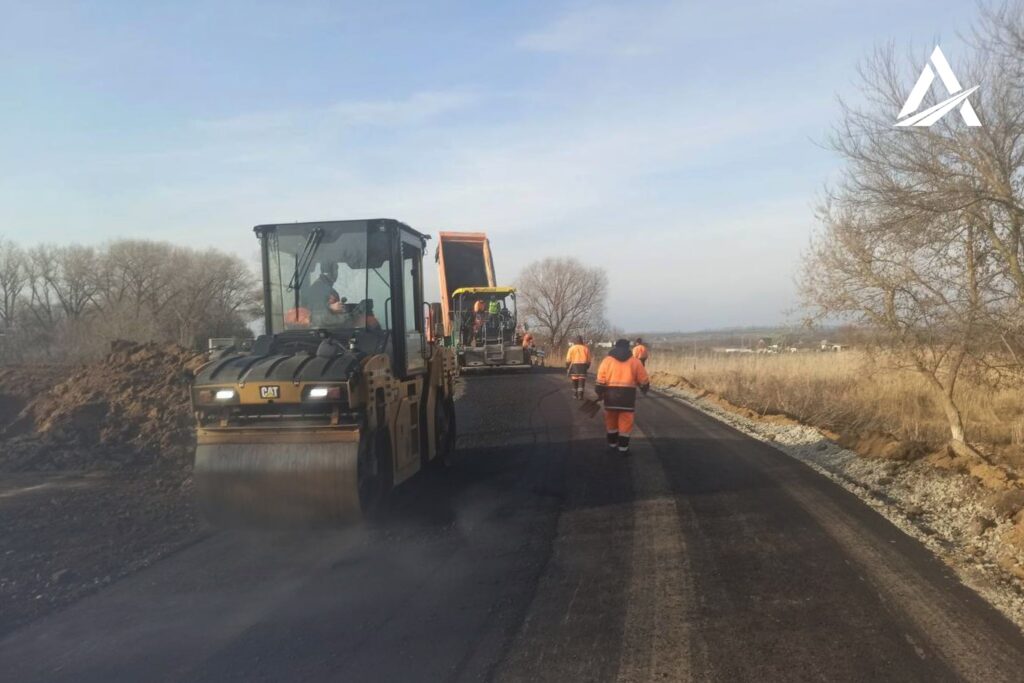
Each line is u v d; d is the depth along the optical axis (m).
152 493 8.71
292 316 8.28
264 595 5.32
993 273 9.95
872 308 11.34
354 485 6.59
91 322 40.16
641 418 15.22
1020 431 11.61
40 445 11.34
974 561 5.80
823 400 17.20
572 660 4.18
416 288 9.13
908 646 4.29
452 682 3.94
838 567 5.68
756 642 4.38
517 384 24.48
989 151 9.27
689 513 7.39
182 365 15.83
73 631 4.71
